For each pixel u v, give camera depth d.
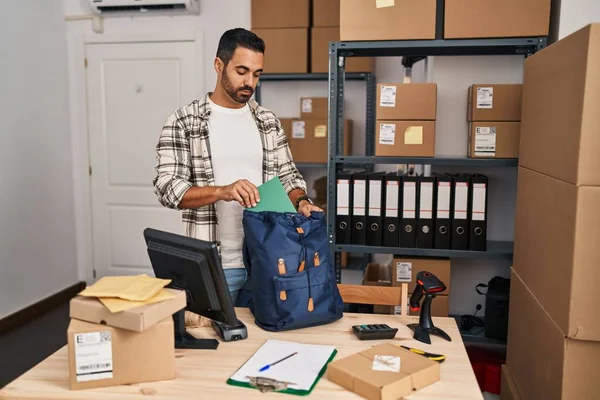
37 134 3.92
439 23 2.45
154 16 4.10
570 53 1.55
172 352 1.26
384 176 2.59
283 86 3.98
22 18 3.74
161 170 1.93
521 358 2.07
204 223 1.95
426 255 2.59
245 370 1.30
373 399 1.16
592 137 1.43
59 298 4.16
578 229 1.46
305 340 1.50
